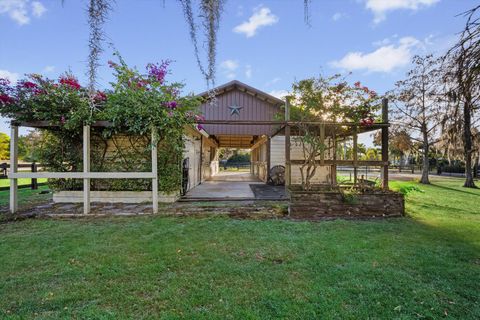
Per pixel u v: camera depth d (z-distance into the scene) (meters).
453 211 5.42
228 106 11.27
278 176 10.28
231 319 1.79
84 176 5.02
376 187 5.64
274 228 3.99
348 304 1.97
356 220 4.57
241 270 2.52
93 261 2.74
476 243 3.31
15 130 5.22
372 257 2.84
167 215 4.86
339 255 2.90
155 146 5.11
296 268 2.58
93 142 6.45
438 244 3.27
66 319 1.78
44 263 2.69
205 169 12.66
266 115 11.29
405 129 12.71
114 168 6.41
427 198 7.30
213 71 2.15
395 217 4.84
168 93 5.41
